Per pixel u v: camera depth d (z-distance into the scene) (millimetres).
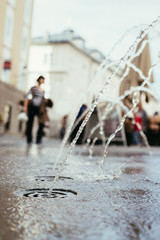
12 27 23859
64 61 35500
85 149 7531
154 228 1079
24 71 25797
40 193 1658
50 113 34469
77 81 37969
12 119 23453
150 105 47750
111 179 2318
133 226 1096
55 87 35656
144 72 6836
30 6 26719
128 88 7023
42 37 37938
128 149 8750
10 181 1992
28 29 26719
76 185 1942
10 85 22672
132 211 1328
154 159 5102
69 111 36000
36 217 1160
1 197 1496
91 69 40562
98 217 1197
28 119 7719
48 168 2867
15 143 8008
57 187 1836
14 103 23594
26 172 2498
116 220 1165
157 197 1678
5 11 22531
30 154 4637
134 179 2383
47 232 990
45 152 5414
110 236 973
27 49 26750
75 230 1021
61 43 35594
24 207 1307
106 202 1490
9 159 3576
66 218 1163
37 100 7484
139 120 11195
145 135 13242
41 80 7473
